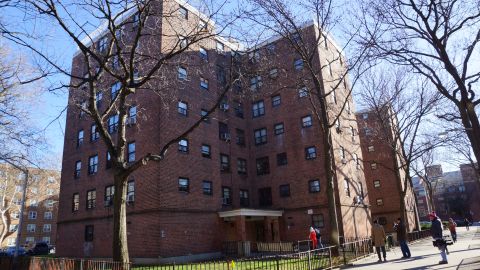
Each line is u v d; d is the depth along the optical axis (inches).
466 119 634.8
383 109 1491.1
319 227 1217.4
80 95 746.2
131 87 550.6
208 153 1188.5
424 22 616.4
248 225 1334.9
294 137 1328.7
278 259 536.1
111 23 542.9
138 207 1027.3
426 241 1250.6
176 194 1034.1
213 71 1270.9
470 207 3747.5
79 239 1208.2
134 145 1090.7
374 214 2043.6
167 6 776.9
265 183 1359.5
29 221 2871.6
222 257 1059.3
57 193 2952.8
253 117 1449.3
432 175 2459.4
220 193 1189.1
